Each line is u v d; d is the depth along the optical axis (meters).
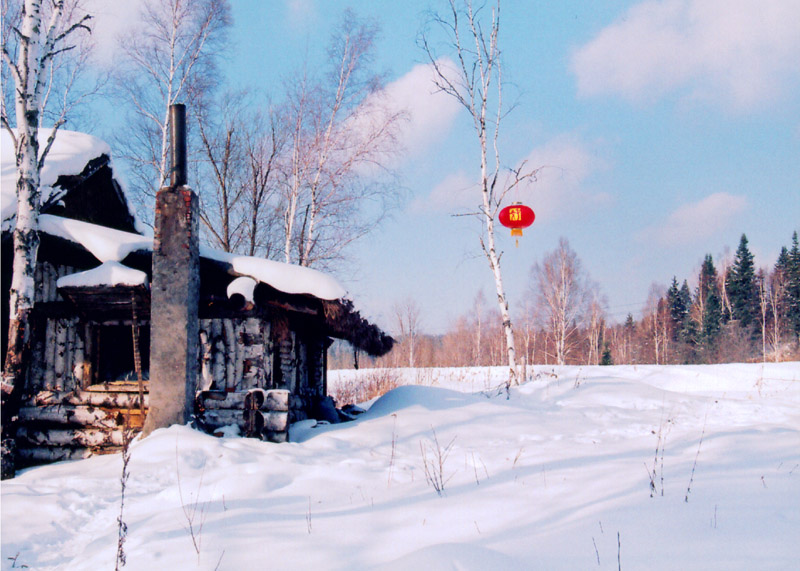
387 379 21.34
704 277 67.00
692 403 13.12
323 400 12.59
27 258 7.87
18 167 8.00
